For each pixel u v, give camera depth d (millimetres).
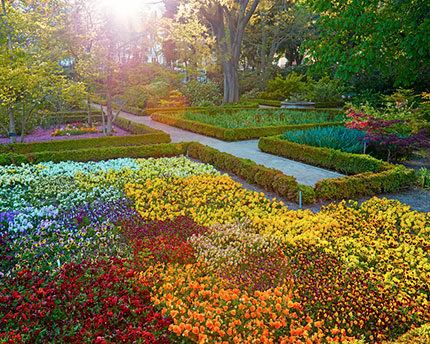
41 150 12758
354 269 4219
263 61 37594
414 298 3613
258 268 4375
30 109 14805
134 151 12305
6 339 2992
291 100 28719
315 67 9648
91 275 4191
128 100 16109
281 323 3152
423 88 17000
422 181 8438
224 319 3346
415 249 4836
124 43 14086
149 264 4480
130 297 3609
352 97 24250
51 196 7766
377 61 8734
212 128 16203
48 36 13672
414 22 7785
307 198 7340
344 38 9445
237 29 25781
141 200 7211
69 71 19609
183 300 3641
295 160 11469
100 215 6281
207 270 4418
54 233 5426
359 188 7766
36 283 3854
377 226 5672
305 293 3766
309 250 4691
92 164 10547
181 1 23719
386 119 12031
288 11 36875
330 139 11609
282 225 5633
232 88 26906
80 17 13461
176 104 26125
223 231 5426
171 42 31922
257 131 15680
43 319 3320
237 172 9625
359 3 8336
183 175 9086
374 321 3377
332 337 3232
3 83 12180
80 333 3090
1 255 4777
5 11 13031
